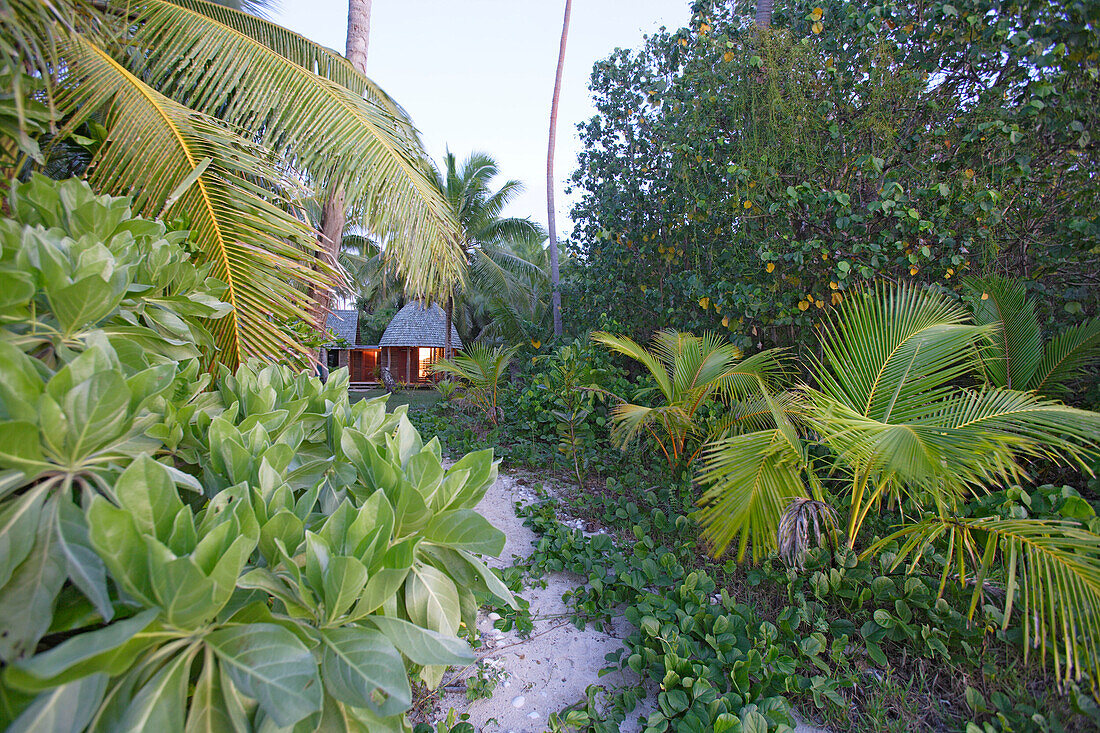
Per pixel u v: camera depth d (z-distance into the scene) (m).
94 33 2.87
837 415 2.50
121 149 2.61
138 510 0.94
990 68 3.94
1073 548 1.98
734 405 3.80
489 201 17.72
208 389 2.27
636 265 7.01
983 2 3.71
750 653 2.17
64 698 0.74
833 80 4.50
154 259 1.74
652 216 6.76
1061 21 3.41
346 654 1.02
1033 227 4.04
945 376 2.67
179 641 0.95
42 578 0.88
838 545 2.90
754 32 5.16
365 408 1.81
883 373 2.82
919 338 2.78
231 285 2.69
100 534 0.80
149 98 2.71
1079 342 3.34
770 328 5.01
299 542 1.17
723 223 5.49
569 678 2.37
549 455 5.65
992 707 2.04
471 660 1.15
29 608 0.85
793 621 2.44
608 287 7.42
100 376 1.00
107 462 1.13
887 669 2.26
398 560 1.14
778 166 4.57
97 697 0.77
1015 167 3.77
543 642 2.62
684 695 2.05
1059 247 3.68
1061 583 1.94
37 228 1.44
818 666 2.21
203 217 2.67
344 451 1.49
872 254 4.02
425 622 1.34
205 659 0.94
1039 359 3.48
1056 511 2.75
